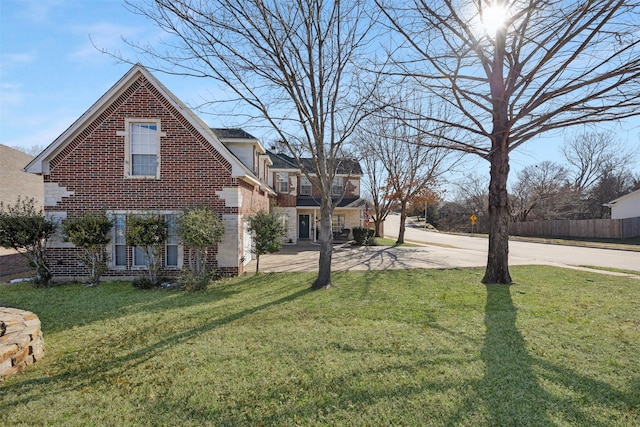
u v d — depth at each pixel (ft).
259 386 12.38
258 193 52.19
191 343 16.76
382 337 17.11
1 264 43.68
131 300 25.98
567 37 21.16
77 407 11.25
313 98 27.86
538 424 9.96
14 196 54.75
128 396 11.89
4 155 61.21
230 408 11.04
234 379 12.94
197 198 35.76
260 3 23.21
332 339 16.89
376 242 77.05
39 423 10.39
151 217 32.14
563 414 10.46
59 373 13.80
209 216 32.53
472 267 41.01
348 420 10.25
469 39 25.41
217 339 17.24
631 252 65.00
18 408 11.17
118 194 35.14
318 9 25.21
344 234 83.15
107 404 11.39
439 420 10.18
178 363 14.49
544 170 149.48
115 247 35.09
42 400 11.66
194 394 11.94
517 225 135.13
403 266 42.01
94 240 31.63
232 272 35.68
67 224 31.76
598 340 16.65
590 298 25.20
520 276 34.55
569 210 141.69
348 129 30.71
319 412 10.66
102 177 35.01
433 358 14.51
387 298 25.43
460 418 10.25
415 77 27.50
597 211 141.18
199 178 35.81
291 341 16.71
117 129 35.01
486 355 14.83
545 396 11.45
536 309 22.20
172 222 35.42
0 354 12.96
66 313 22.56
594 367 13.65
